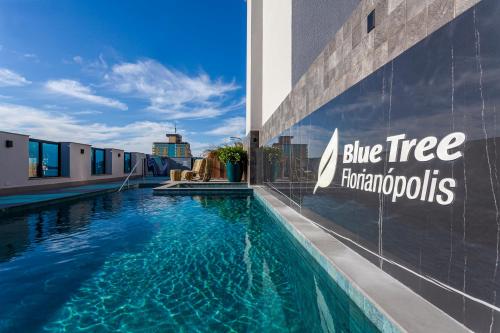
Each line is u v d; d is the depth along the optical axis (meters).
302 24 5.54
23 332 1.99
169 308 2.32
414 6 2.05
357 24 3.01
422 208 1.88
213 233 4.78
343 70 3.37
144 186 13.38
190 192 9.59
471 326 1.51
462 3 1.61
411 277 1.98
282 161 6.94
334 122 3.53
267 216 6.22
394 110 2.23
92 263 3.34
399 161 2.15
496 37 1.39
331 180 3.57
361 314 1.98
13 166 8.41
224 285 2.76
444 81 1.71
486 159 1.43
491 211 1.41
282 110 7.25
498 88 1.38
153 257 3.55
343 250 2.92
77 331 2.00
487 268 1.43
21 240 4.30
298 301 2.45
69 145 11.29
